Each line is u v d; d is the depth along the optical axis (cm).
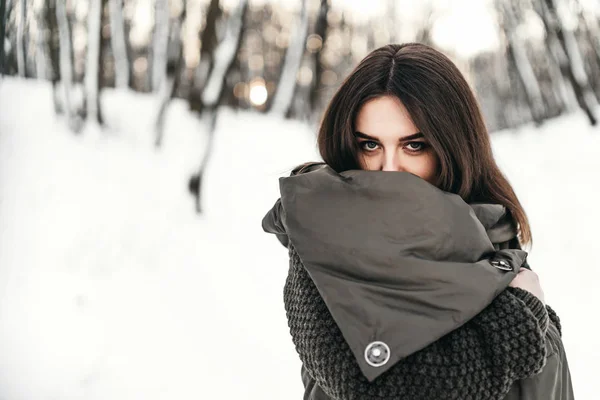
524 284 103
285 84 952
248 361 352
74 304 398
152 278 439
